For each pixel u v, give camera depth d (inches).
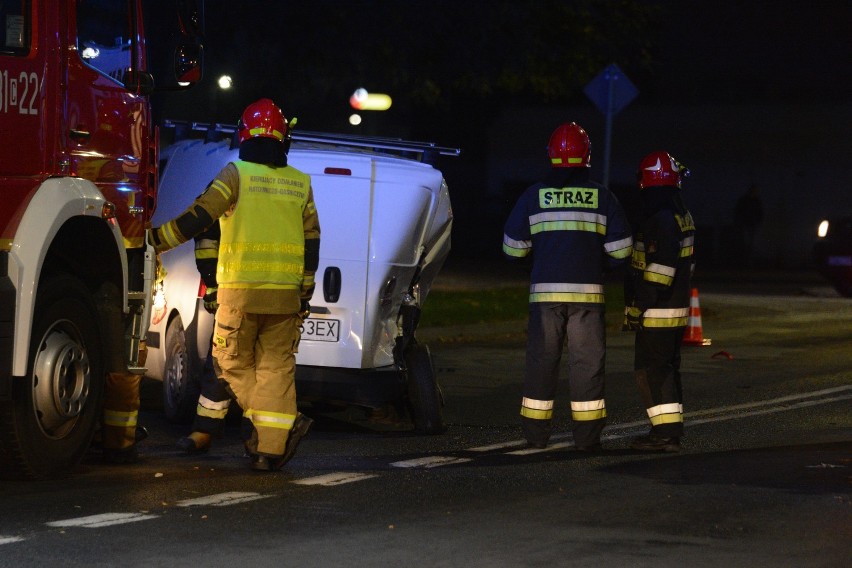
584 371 482.0
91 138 408.2
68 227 410.0
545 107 2021.4
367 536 324.8
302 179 430.9
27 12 382.9
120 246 416.5
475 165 2037.4
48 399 392.5
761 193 1966.0
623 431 541.3
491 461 454.6
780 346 906.7
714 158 1980.8
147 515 344.2
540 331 486.3
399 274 521.3
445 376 718.5
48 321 392.2
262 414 420.2
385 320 520.4
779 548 320.5
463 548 314.5
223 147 548.1
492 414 588.1
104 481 398.6
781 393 665.0
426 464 445.4
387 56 1099.9
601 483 405.7
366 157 530.3
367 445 494.0
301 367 514.0
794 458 460.8
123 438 435.8
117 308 425.7
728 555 312.8
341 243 517.0
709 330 1018.1
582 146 486.6
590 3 1177.4
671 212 481.4
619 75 965.8
